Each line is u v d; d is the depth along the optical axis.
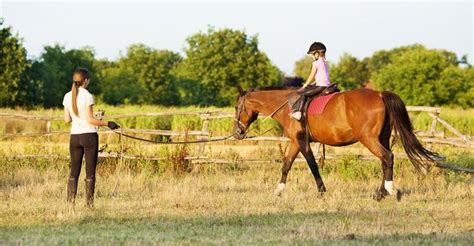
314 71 13.00
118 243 8.12
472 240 8.45
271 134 26.30
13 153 18.06
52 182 14.62
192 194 13.07
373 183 15.38
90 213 10.70
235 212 11.12
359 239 8.59
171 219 10.35
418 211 11.24
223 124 28.08
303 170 17.55
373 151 12.09
